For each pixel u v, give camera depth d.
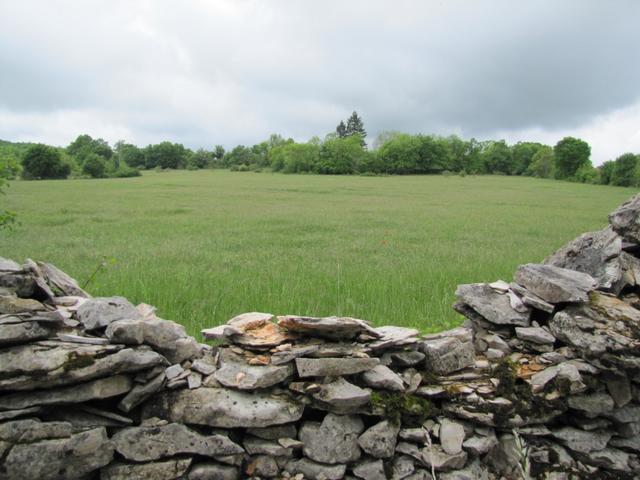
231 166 155.00
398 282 8.95
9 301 3.13
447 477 3.52
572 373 3.80
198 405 3.31
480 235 20.38
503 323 4.25
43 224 22.56
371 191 61.94
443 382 3.85
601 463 3.83
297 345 3.64
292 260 12.55
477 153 149.25
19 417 2.94
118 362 3.09
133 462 3.19
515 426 3.75
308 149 134.62
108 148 170.00
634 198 4.67
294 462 3.46
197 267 10.82
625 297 4.55
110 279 8.55
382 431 3.52
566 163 122.12
